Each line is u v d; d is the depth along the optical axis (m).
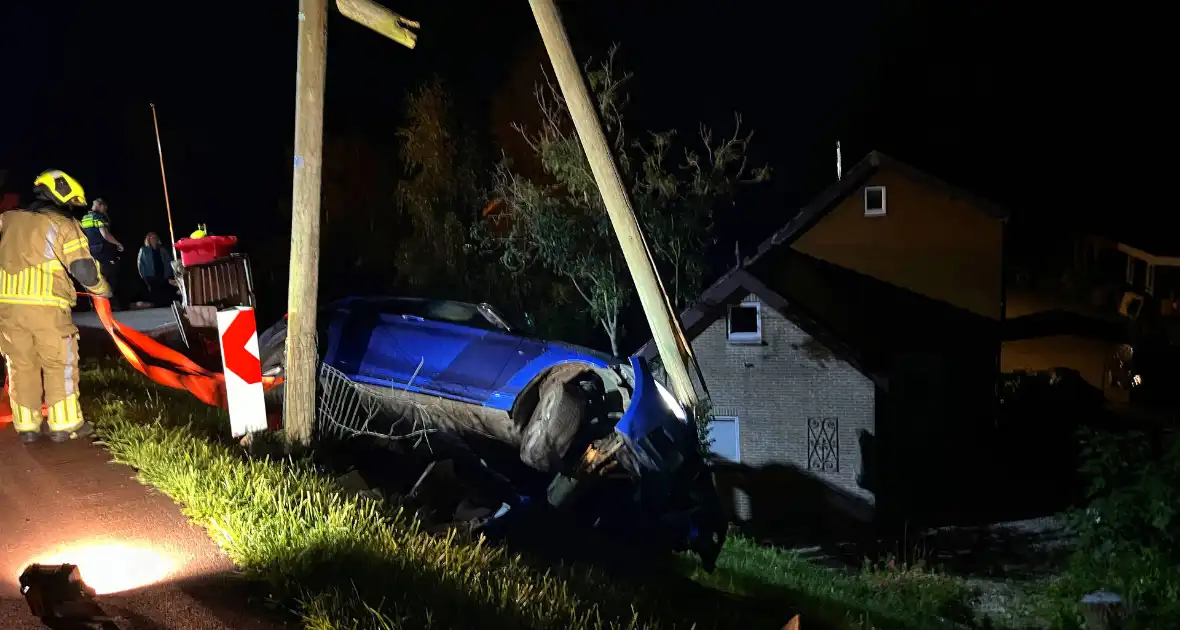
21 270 6.48
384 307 9.64
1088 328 30.53
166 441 6.76
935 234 26.30
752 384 22.84
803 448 22.53
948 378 25.56
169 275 16.06
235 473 6.22
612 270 19.39
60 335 6.66
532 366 8.92
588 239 19.45
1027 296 31.55
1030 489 23.30
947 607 14.90
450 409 8.87
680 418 8.70
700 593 7.94
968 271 26.16
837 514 22.05
